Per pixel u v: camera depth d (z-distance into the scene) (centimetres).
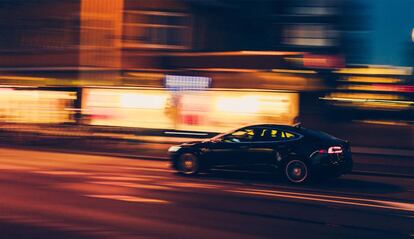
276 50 2652
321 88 2403
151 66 2662
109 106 2691
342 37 2636
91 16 2747
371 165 1769
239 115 2506
